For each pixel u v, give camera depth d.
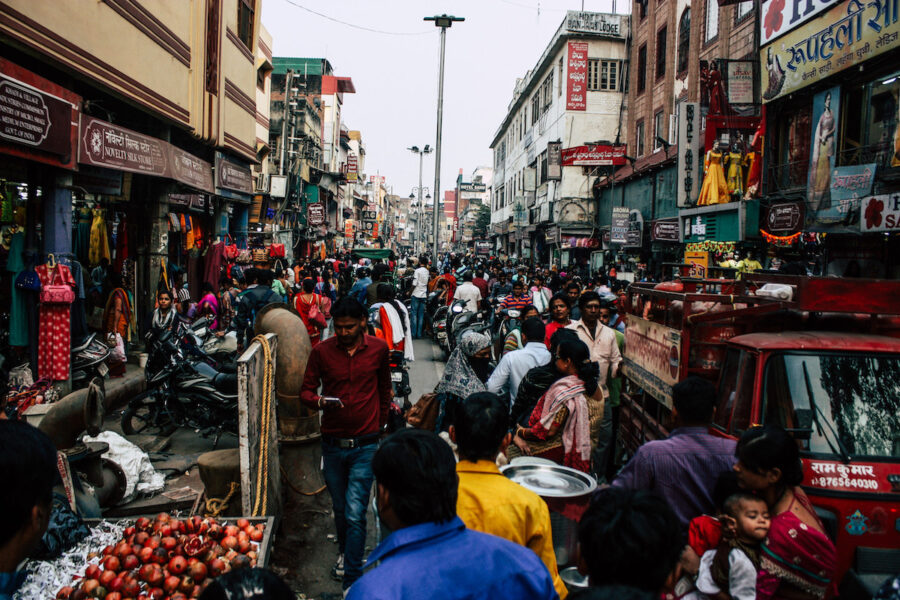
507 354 5.46
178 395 7.02
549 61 36.16
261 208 25.19
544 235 38.47
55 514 3.32
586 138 32.34
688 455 3.16
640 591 1.50
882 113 10.95
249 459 3.98
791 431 3.67
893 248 11.04
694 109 16.66
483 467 2.62
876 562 3.35
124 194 10.66
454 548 1.92
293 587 4.18
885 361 3.88
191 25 12.03
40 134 6.82
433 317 14.51
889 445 3.64
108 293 10.58
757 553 2.61
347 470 4.26
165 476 5.75
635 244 23.62
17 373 6.61
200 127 12.61
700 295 4.82
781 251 14.47
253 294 8.27
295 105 34.50
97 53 8.15
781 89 13.55
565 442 4.13
